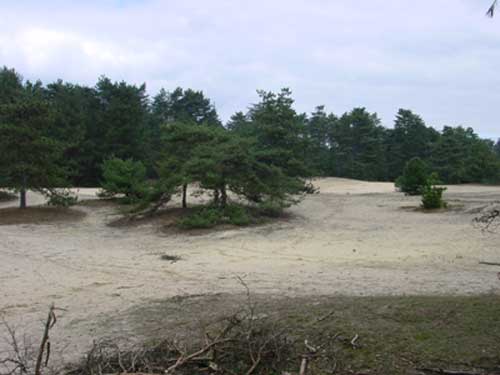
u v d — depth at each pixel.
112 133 43.78
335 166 62.09
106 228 17.14
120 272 10.20
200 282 9.10
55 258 11.91
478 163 49.75
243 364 5.20
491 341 5.43
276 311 6.89
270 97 27.12
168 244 13.74
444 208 19.19
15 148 19.70
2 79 47.19
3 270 10.56
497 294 7.37
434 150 59.81
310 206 21.50
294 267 10.16
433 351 5.27
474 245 11.88
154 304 7.70
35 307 7.77
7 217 18.92
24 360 5.27
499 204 19.41
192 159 17.38
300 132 27.94
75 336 6.38
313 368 5.08
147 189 19.72
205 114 75.75
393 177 65.50
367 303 7.07
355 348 5.48
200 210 17.45
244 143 17.56
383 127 67.00
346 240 13.44
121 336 6.28
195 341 5.86
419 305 6.80
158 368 5.09
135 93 47.19
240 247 12.83
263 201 17.69
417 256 10.87
